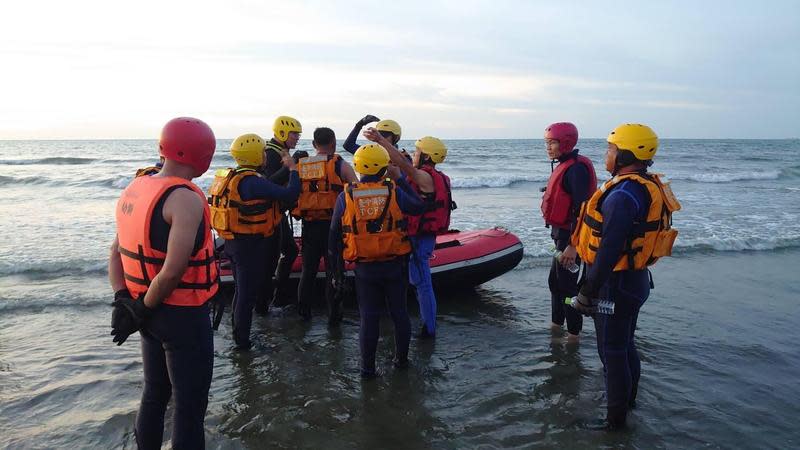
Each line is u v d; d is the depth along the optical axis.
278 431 3.43
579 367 4.49
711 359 4.64
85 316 5.57
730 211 13.55
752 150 68.12
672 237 3.15
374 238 3.91
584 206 3.35
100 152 49.97
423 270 5.00
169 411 3.58
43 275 7.05
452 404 3.83
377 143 4.29
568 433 3.43
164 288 2.23
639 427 3.49
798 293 6.70
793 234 10.25
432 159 4.80
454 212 13.26
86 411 3.67
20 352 4.64
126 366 4.40
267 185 4.45
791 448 3.26
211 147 2.41
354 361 4.57
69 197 15.84
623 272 3.17
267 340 5.02
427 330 5.09
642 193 3.04
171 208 2.23
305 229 5.26
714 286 7.00
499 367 4.48
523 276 7.46
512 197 17.31
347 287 5.73
